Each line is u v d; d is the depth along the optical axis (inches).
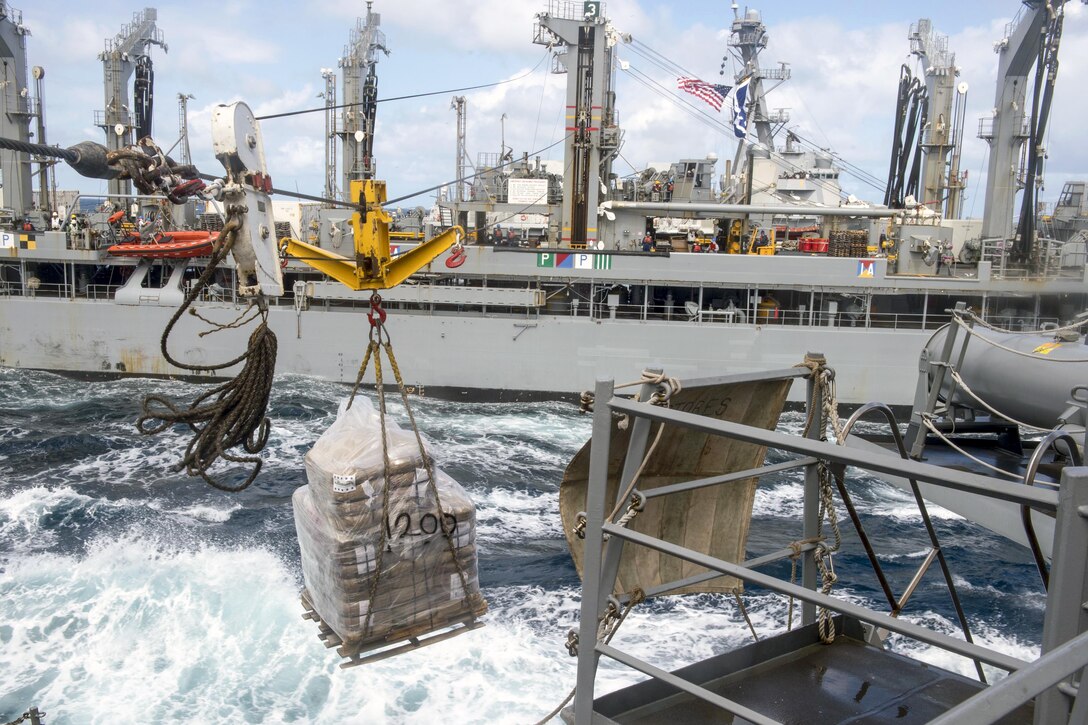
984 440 716.7
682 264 1298.0
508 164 1521.9
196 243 1344.7
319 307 1373.0
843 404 1275.8
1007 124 1375.5
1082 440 550.0
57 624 584.4
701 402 191.3
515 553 729.0
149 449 1018.7
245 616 594.6
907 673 195.5
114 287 1553.9
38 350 1411.2
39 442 1031.0
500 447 1082.7
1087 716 104.1
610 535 163.9
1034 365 621.3
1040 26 1293.1
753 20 1558.8
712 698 144.1
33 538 734.5
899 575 682.8
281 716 480.7
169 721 475.8
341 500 248.7
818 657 203.6
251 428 269.7
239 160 249.4
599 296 1392.7
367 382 1333.7
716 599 624.7
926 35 1724.9
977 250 1378.0
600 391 154.3
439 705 488.1
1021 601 633.0
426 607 265.4
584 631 167.3
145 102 1723.7
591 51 1312.7
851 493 901.8
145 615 598.2
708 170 1488.7
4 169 1549.0
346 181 1603.1
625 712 180.4
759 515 847.1
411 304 1385.3
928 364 717.9
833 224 1530.5
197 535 742.5
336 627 258.8
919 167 1841.8
